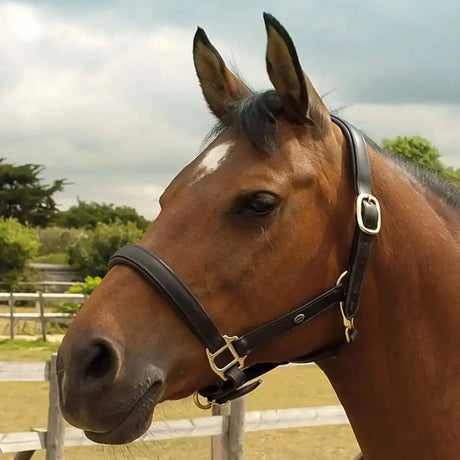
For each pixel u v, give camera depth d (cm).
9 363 479
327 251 200
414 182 230
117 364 179
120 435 180
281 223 194
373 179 213
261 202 192
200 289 190
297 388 1005
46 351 1305
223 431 524
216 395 204
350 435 757
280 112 205
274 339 198
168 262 190
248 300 193
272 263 193
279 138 200
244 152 198
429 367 212
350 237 203
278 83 201
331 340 208
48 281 2820
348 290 201
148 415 184
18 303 2398
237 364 196
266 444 716
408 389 212
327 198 200
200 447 670
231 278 192
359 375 215
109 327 183
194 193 196
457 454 210
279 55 199
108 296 188
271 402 889
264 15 196
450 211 232
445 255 217
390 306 210
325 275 200
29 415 808
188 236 193
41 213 5050
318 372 1168
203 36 227
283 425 561
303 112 201
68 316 1513
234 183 193
